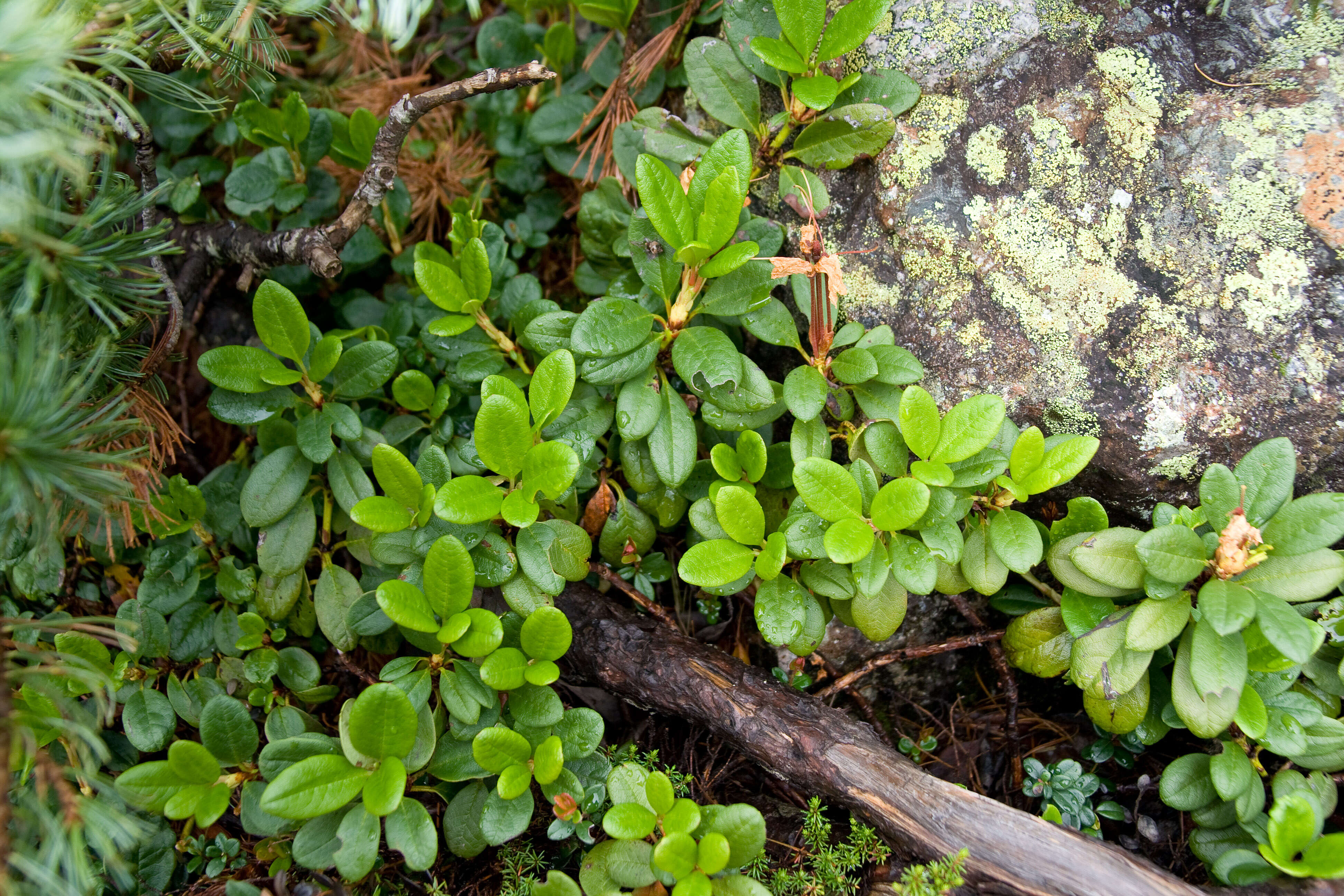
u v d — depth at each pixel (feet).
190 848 2.60
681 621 2.95
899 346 2.68
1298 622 2.31
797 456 2.62
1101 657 2.51
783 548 2.52
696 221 2.52
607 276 2.96
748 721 2.59
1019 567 2.48
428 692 2.52
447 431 2.81
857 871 2.59
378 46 3.52
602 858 2.45
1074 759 2.84
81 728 2.16
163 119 3.19
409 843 2.38
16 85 2.00
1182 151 2.61
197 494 2.73
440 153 3.33
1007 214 2.64
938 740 2.93
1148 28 2.67
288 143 3.02
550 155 3.14
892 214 2.71
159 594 2.73
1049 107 2.65
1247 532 2.35
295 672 2.73
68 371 2.25
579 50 3.30
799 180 2.74
